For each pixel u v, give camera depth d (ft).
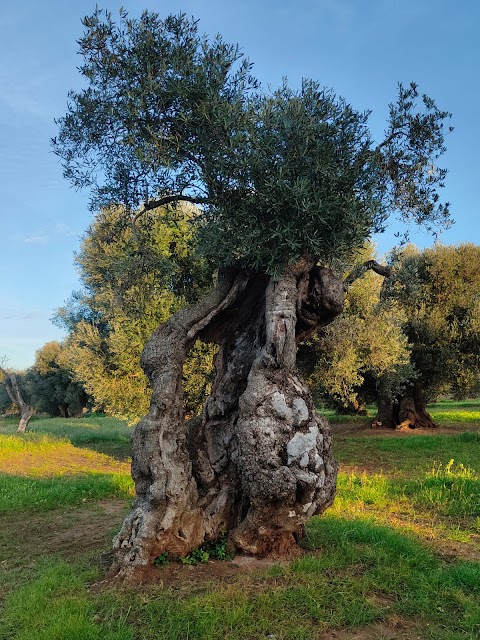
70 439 78.28
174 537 19.81
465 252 77.15
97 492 37.88
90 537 26.50
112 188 24.81
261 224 19.93
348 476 41.19
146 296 28.19
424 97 24.53
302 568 19.30
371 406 168.25
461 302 75.77
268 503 19.57
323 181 19.76
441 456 53.26
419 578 18.51
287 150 19.95
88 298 62.08
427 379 82.28
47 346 161.38
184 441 21.13
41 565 21.90
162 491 19.56
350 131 20.88
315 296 22.08
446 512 29.50
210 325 23.53
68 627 14.75
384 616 15.99
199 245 21.47
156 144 20.38
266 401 19.80
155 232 32.37
